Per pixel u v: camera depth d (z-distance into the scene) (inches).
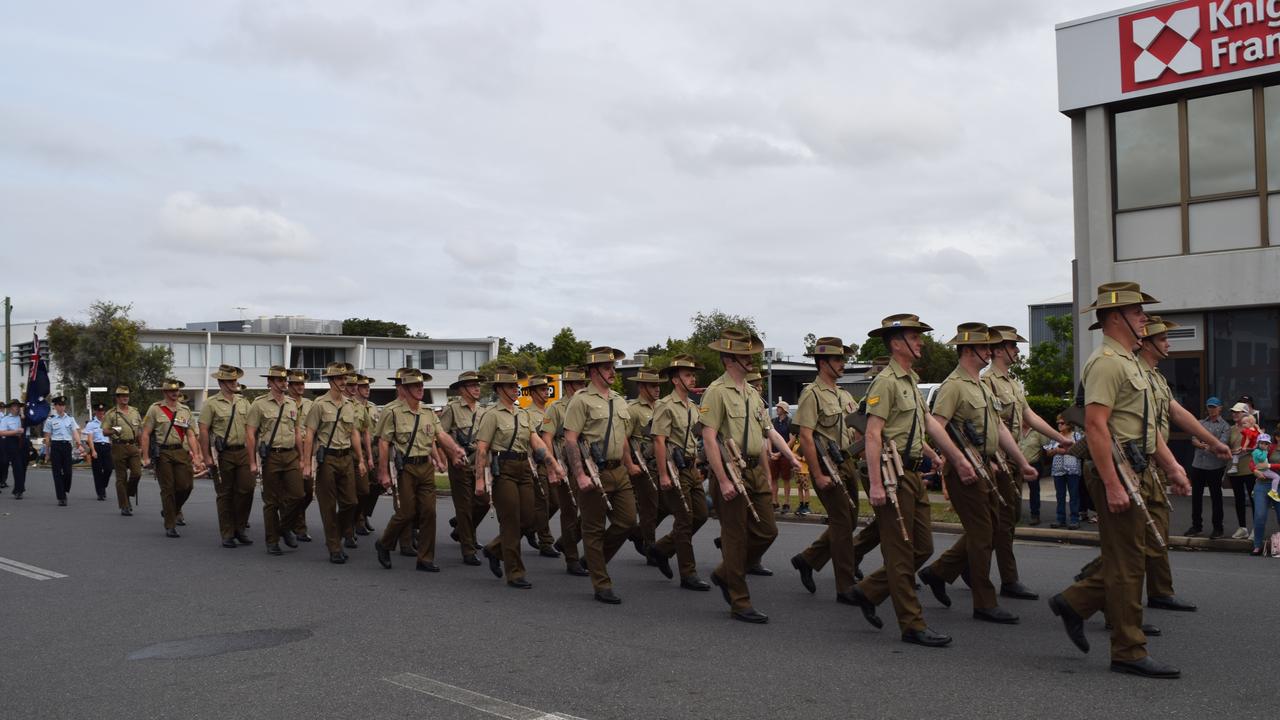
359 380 551.8
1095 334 734.5
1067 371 1374.3
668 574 403.5
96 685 250.2
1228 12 669.3
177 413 558.3
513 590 377.1
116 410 672.4
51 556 467.2
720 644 284.0
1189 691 229.8
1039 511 577.6
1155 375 303.4
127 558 461.4
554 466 400.2
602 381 373.1
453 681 248.8
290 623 318.3
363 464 513.3
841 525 339.3
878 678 244.7
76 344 1867.6
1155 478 310.0
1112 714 213.2
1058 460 561.3
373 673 257.0
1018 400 369.1
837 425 343.3
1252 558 452.8
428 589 379.6
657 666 260.5
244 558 463.5
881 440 285.0
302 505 492.7
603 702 229.5
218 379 506.0
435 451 464.8
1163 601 322.0
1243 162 681.6
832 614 325.7
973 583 311.4
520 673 255.4
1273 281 663.8
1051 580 384.2
